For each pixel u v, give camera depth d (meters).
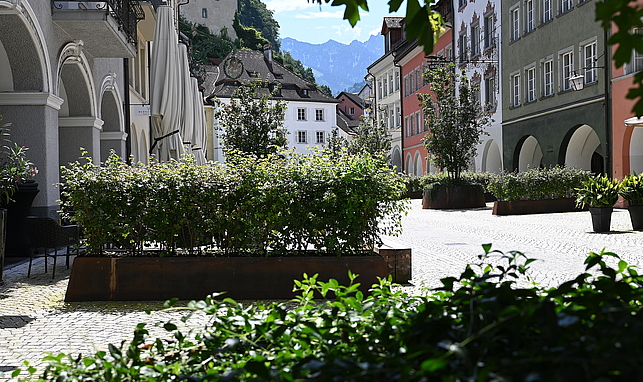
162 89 16.05
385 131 51.62
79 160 16.14
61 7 13.33
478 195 29.59
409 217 23.83
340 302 2.50
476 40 38.56
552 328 1.49
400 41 53.56
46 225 9.59
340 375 1.52
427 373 1.39
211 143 71.31
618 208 24.03
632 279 2.25
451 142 30.08
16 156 9.98
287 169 8.05
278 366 2.00
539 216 22.08
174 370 2.31
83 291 7.80
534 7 30.77
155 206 7.80
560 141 28.45
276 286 7.81
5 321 6.68
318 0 2.58
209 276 7.80
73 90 15.77
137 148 25.73
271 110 28.23
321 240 7.98
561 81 28.42
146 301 7.77
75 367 2.38
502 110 34.88
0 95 12.33
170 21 16.23
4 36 11.84
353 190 7.85
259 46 104.06
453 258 11.42
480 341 1.62
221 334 2.53
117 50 15.77
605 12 1.60
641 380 1.27
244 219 7.84
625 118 23.44
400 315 2.37
